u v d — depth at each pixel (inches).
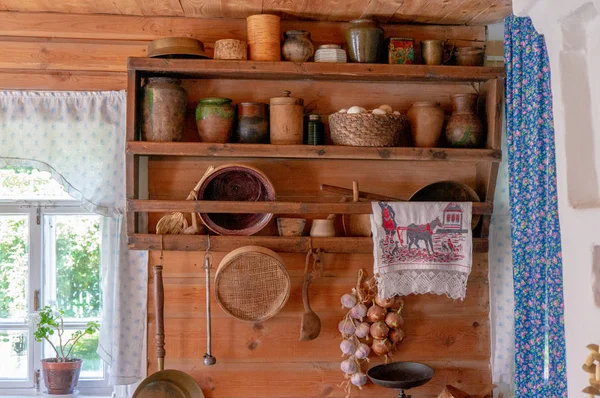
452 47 121.3
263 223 114.9
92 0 109.3
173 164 118.3
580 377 68.2
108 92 117.6
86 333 122.5
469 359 121.6
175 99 110.7
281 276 114.0
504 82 114.7
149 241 112.0
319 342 119.3
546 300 98.0
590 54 69.9
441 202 113.4
